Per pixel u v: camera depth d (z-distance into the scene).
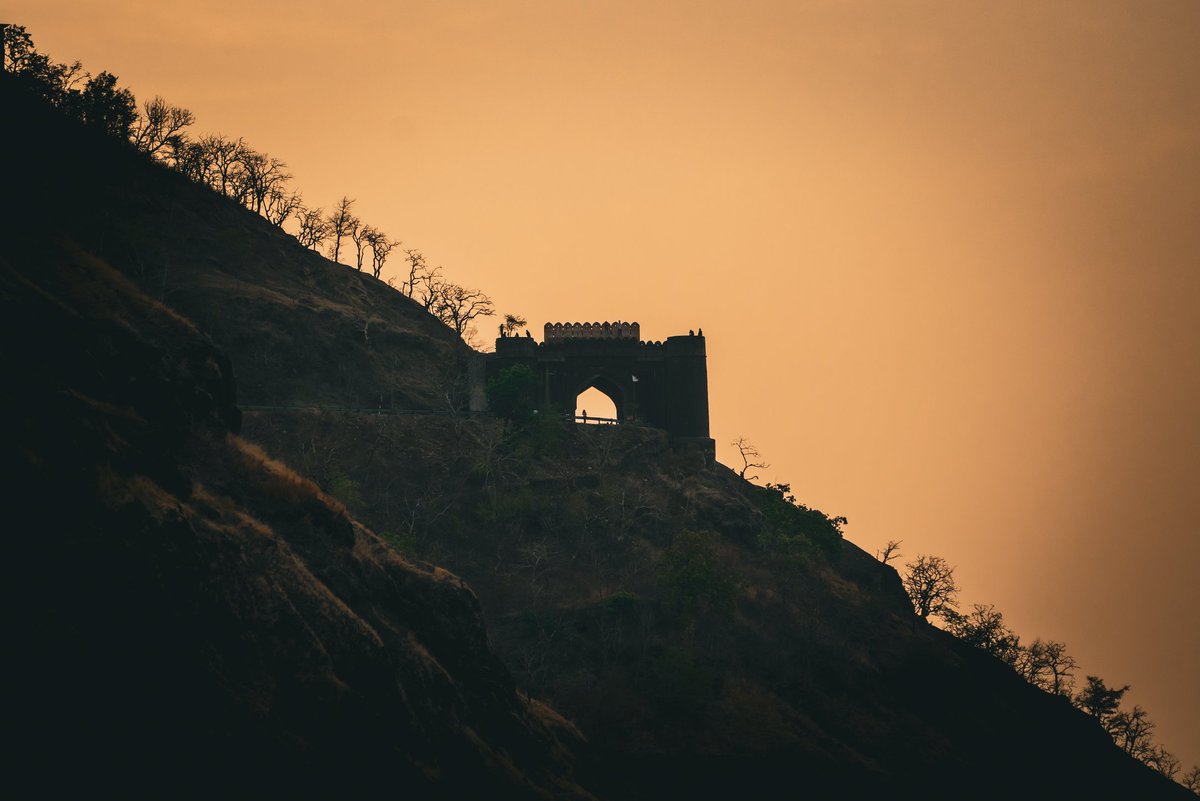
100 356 72.88
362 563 87.25
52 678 57.44
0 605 56.88
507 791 86.69
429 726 81.44
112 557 61.78
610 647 140.88
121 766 58.97
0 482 59.38
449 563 146.38
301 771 67.25
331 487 145.12
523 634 139.12
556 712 121.62
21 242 81.19
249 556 72.88
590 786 105.75
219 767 63.19
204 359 82.56
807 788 130.25
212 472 79.19
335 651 74.56
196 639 64.88
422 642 89.44
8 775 54.91
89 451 64.69
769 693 143.25
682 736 130.38
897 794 134.88
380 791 72.88
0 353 64.12
